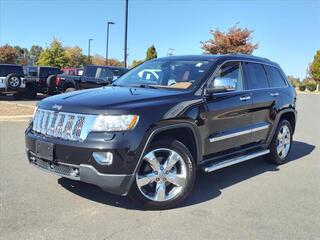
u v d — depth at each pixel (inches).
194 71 233.6
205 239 170.4
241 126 251.3
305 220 195.5
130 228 178.4
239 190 238.7
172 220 189.0
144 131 187.0
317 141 430.3
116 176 182.4
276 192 237.5
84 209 198.2
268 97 276.8
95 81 705.6
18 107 621.6
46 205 202.2
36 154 201.5
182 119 204.2
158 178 197.8
